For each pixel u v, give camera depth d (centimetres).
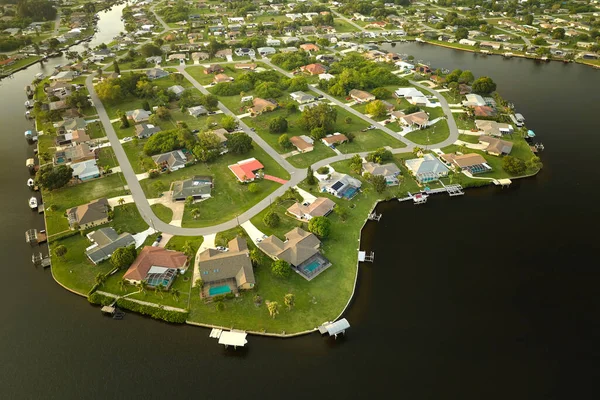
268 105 19450
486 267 11119
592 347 9044
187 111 19675
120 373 8444
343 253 11450
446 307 9956
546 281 10694
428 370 8512
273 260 11081
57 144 16700
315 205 12775
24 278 10744
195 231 12112
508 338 9206
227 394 8019
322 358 8750
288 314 9569
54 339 9156
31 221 12812
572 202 13662
